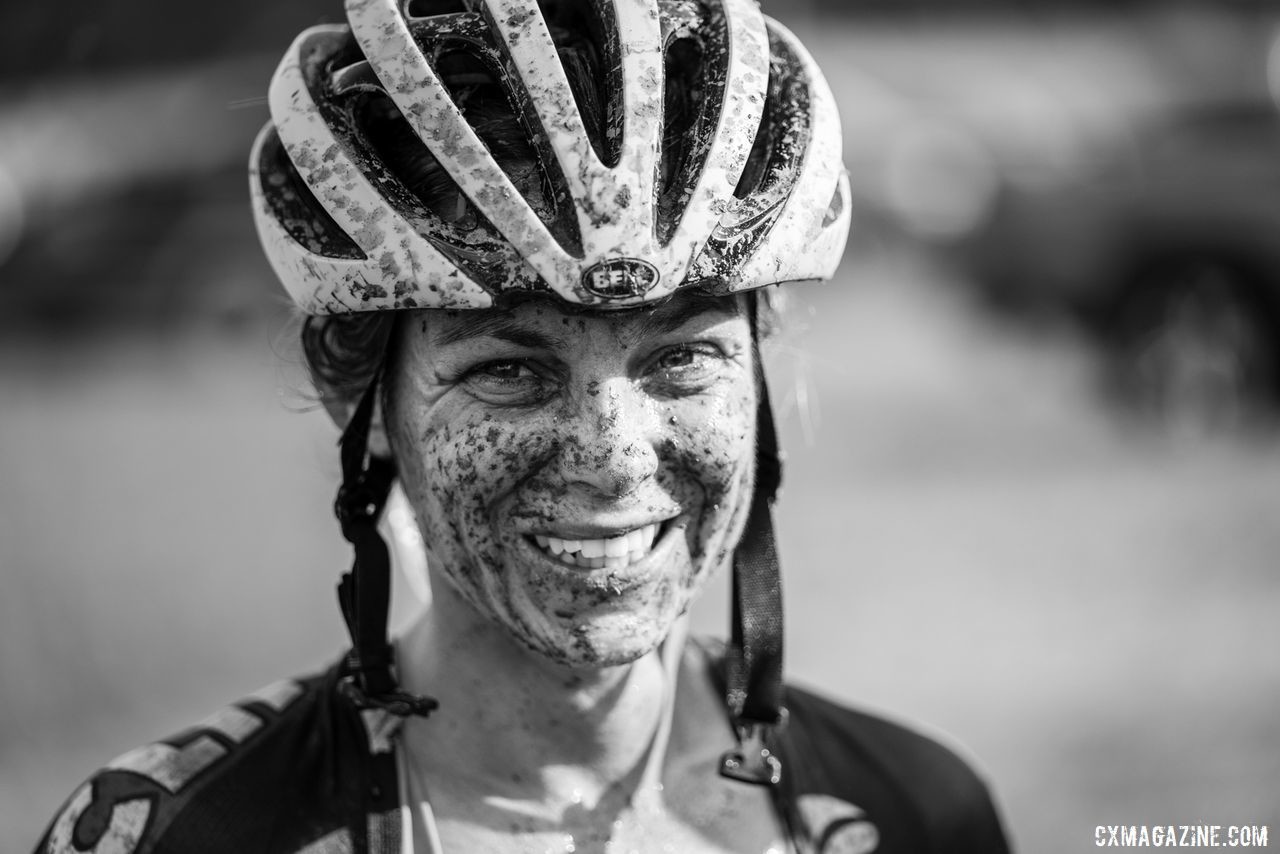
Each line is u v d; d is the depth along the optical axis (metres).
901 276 10.55
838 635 5.23
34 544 5.68
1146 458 7.59
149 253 10.29
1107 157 9.52
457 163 1.59
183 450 7.43
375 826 1.72
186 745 1.80
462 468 1.63
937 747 2.05
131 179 10.25
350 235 1.63
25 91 10.35
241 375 9.34
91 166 10.28
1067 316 8.87
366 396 1.77
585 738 1.79
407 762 1.77
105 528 6.00
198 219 10.29
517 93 1.61
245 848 1.71
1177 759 4.23
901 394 8.71
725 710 1.93
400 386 1.71
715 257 1.61
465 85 1.73
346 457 1.78
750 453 1.73
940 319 10.11
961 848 1.98
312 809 1.73
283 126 1.69
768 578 1.88
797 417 7.95
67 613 4.96
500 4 1.65
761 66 1.72
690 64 1.78
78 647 4.75
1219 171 8.53
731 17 1.75
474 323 1.61
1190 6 11.41
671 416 1.63
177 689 4.55
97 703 4.47
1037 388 8.97
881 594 5.55
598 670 1.77
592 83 1.69
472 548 1.66
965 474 7.20
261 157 1.78
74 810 1.76
